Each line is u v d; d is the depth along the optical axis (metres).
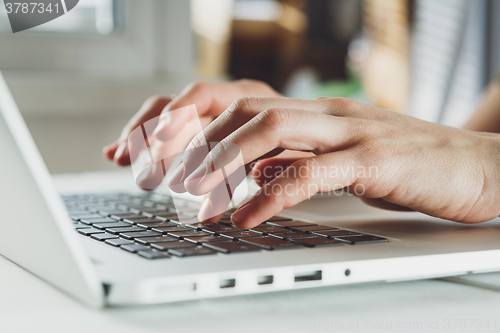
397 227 0.42
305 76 2.12
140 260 0.29
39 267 0.30
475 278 0.34
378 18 2.17
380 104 2.23
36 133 1.33
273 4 2.02
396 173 0.41
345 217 0.48
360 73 2.19
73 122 1.38
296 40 2.09
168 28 1.50
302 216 0.49
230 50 2.02
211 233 0.38
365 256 0.31
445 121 2.29
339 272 0.29
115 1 1.47
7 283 0.31
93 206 0.57
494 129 0.98
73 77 1.38
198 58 1.86
